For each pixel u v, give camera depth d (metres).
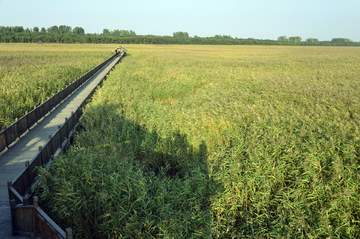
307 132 10.48
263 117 12.96
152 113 15.22
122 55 71.56
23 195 6.80
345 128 10.53
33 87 21.50
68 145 11.16
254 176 8.35
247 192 8.02
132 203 6.79
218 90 21.08
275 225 7.02
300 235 6.61
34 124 14.14
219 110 14.25
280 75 28.59
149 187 7.80
